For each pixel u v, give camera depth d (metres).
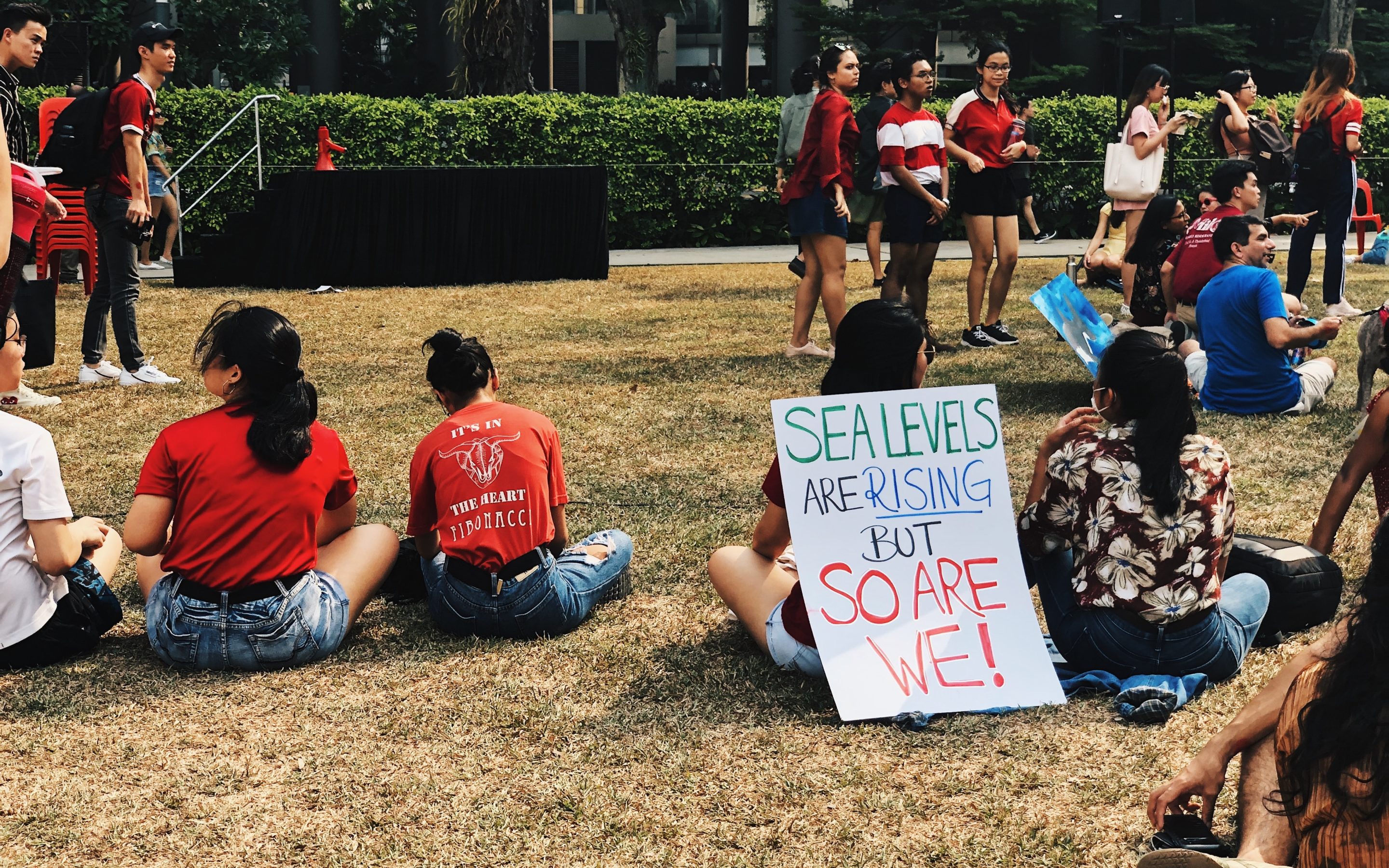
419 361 8.03
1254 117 10.38
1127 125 9.19
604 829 2.70
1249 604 3.42
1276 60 24.55
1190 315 7.11
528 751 3.07
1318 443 5.67
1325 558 3.66
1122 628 3.23
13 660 3.54
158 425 6.36
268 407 3.49
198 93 15.03
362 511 4.98
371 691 3.41
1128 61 23.91
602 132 16.00
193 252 14.84
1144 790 2.82
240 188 15.19
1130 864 2.54
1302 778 1.73
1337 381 6.98
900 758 3.00
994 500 3.48
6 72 6.05
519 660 3.61
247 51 20.25
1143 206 9.24
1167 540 3.17
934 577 3.39
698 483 5.34
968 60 25.53
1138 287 7.36
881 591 3.36
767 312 10.05
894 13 23.66
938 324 9.27
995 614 3.37
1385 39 23.77
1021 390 6.88
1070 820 2.71
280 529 3.48
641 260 14.34
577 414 6.55
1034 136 14.78
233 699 3.36
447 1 24.27
